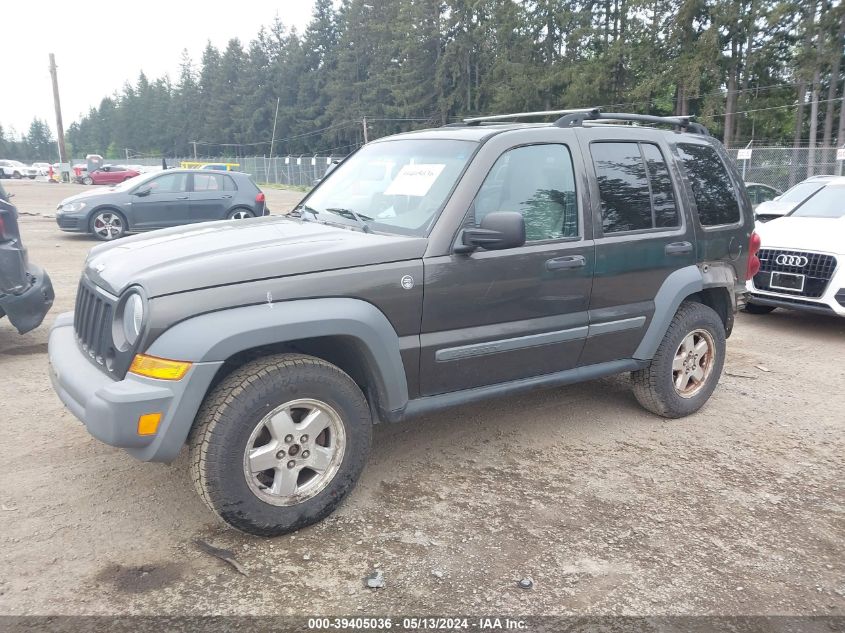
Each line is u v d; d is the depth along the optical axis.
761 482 3.90
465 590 2.82
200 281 2.92
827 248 7.11
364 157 4.52
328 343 3.39
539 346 3.92
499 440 4.39
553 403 5.12
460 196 3.57
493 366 3.79
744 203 5.09
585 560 3.06
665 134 4.68
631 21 44.25
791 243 7.41
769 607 2.78
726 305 5.07
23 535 3.12
